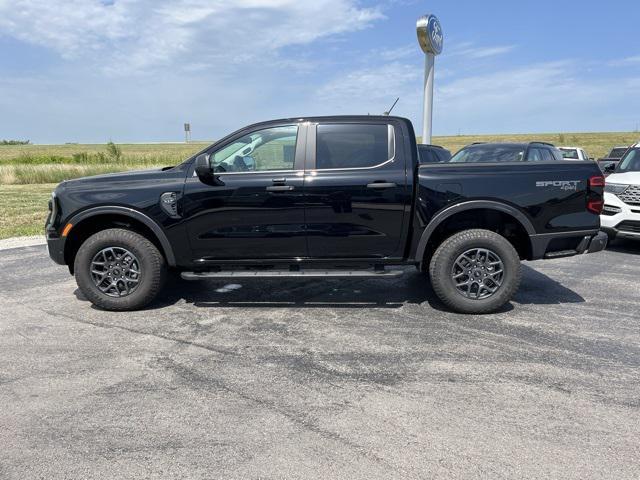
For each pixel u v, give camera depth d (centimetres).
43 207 1299
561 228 442
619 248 783
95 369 348
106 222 483
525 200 437
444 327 424
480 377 328
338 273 450
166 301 510
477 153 951
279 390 314
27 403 301
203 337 407
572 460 238
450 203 440
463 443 254
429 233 447
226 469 236
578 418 276
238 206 451
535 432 263
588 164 444
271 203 448
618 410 284
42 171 2298
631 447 248
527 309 471
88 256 463
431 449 249
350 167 450
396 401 297
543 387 312
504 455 243
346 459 242
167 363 357
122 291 474
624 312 459
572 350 371
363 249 458
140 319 454
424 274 611
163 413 288
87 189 461
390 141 452
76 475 233
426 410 287
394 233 451
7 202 1406
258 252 462
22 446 257
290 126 460
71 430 271
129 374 339
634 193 707
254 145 461
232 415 285
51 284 580
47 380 331
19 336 412
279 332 417
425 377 329
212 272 471
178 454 248
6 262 699
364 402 297
